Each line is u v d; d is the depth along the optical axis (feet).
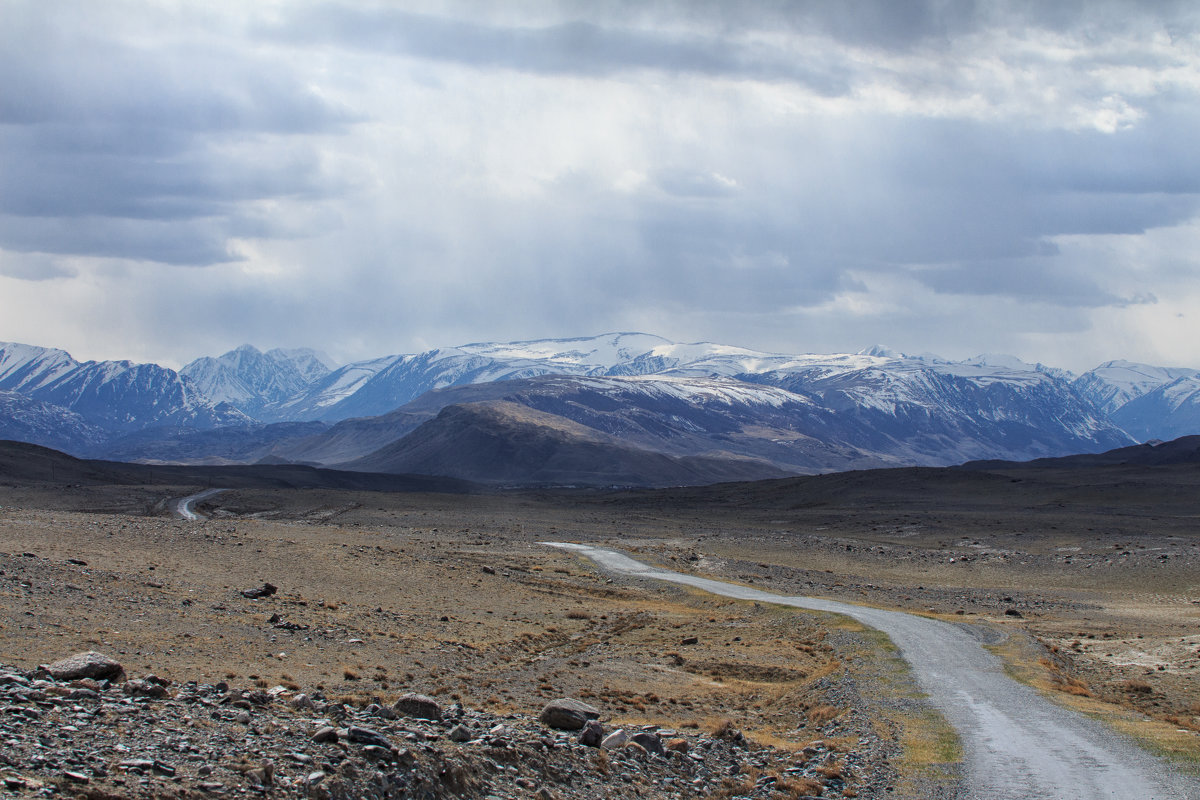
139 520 348.59
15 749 59.82
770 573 369.09
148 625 156.46
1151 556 382.22
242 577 230.27
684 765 99.30
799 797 93.71
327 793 63.57
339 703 92.53
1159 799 93.61
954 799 93.86
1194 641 211.41
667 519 639.76
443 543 408.05
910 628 221.46
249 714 79.61
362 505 652.89
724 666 184.55
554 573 333.42
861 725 126.31
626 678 168.86
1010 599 312.91
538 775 82.48
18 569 184.44
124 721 71.00
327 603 207.41
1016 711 134.00
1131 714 133.49
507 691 144.87
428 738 81.66
